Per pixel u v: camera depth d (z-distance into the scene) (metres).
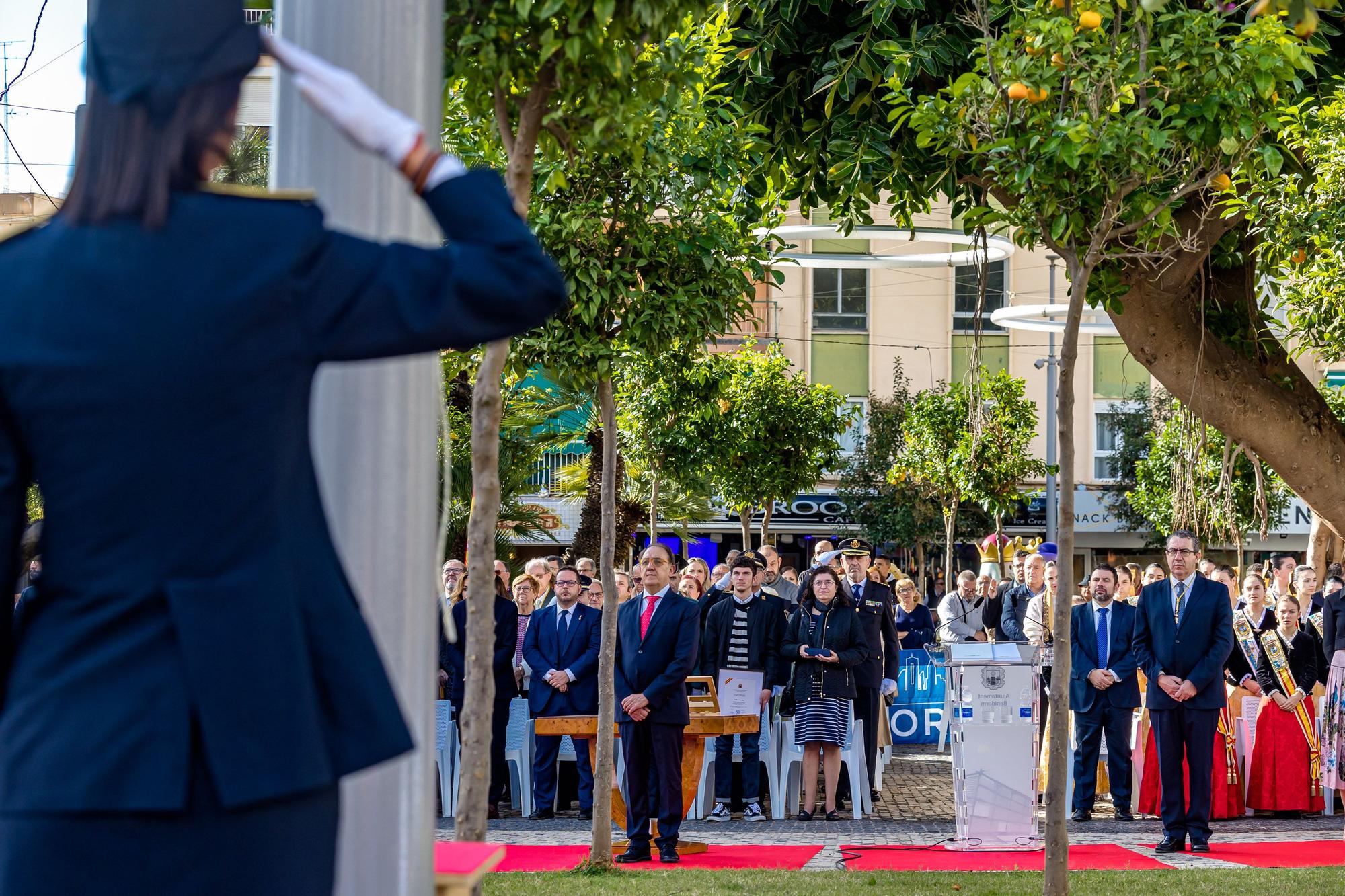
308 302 1.68
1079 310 7.03
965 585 15.31
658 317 8.54
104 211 1.63
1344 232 9.65
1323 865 9.09
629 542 23.95
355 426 2.47
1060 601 7.07
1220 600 9.80
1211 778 9.98
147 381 1.57
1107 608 11.60
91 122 1.68
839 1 9.77
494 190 1.85
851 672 11.29
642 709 9.03
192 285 1.61
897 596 17.02
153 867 1.55
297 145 2.56
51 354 1.58
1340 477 11.30
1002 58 6.86
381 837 2.43
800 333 35.88
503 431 21.78
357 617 1.78
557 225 8.26
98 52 1.70
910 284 35.84
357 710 1.73
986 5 7.77
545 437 22.22
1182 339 10.76
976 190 9.77
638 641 9.26
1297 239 9.88
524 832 10.64
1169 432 25.88
